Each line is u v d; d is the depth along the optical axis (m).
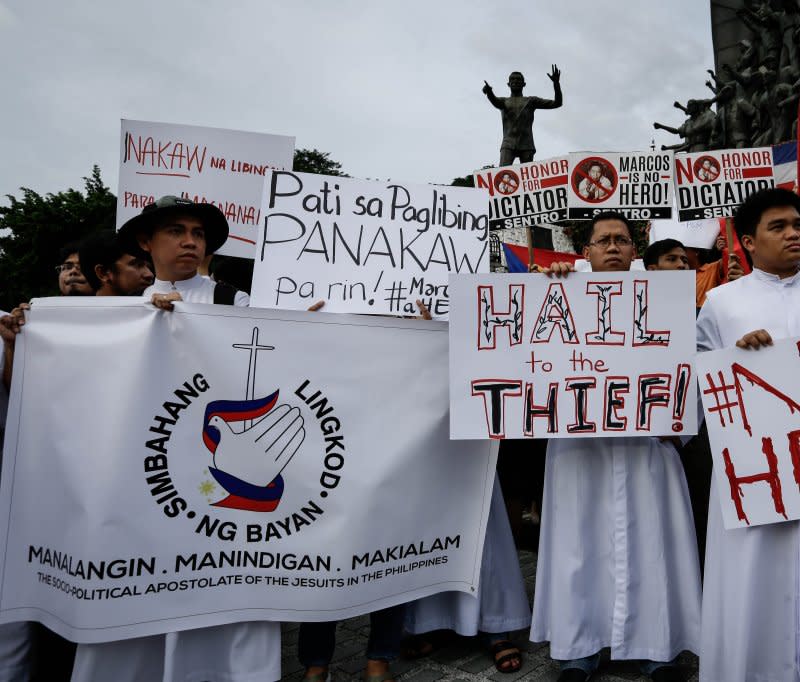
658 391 2.51
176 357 2.25
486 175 6.21
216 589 2.24
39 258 29.05
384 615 2.56
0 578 2.19
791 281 2.42
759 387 2.23
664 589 2.54
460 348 2.51
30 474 2.21
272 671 2.31
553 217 6.03
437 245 2.76
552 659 2.80
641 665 2.63
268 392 2.34
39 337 2.26
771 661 2.21
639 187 5.80
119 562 2.11
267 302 2.61
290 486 2.33
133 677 2.19
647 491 2.60
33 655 2.38
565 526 2.61
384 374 2.47
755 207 2.40
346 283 2.67
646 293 2.53
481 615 2.76
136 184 4.01
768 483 2.19
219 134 4.07
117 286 2.83
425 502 2.51
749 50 12.78
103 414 2.16
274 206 2.68
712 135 12.41
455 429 2.47
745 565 2.22
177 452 2.22
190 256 2.73
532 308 2.54
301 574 2.31
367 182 2.76
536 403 2.51
